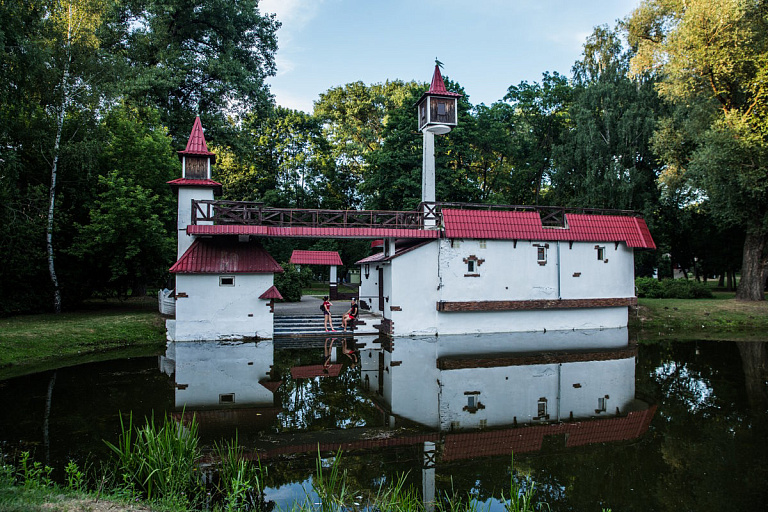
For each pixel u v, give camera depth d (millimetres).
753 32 21406
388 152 31750
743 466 7074
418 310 19797
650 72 28922
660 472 6871
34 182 22891
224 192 40250
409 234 19594
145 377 12211
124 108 25609
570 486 6418
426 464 7105
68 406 9555
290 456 7273
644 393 11117
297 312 23344
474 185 32719
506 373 13078
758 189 21750
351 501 5812
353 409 9773
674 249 39000
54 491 5035
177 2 32344
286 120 41969
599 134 29344
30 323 17797
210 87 33875
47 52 18266
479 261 20359
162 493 5410
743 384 11969
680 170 25531
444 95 21047
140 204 21422
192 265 17922
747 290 26156
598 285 21609
